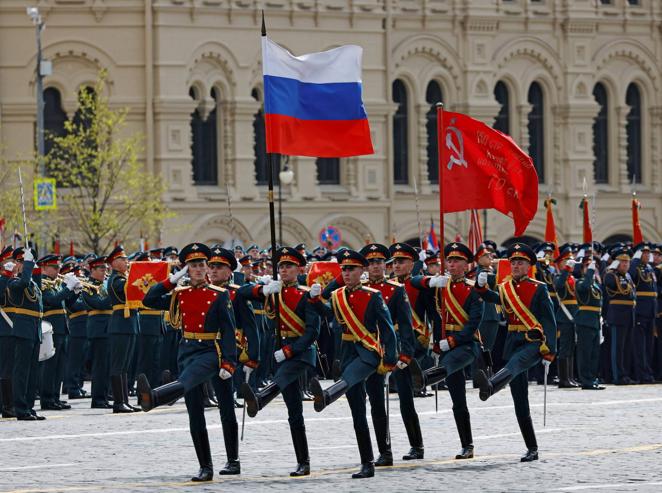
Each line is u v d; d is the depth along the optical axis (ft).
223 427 161.17
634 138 554.87
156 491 149.28
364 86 501.15
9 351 217.97
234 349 158.10
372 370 161.07
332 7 494.59
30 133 466.70
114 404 228.43
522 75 530.27
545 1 532.32
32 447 184.55
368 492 147.95
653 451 177.17
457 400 172.76
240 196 484.33
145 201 450.71
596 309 262.06
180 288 160.04
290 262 166.61
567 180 538.06
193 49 474.08
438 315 175.52
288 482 155.22
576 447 181.78
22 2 463.42
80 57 468.34
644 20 547.49
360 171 504.02
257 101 487.61
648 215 554.05
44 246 439.63
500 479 155.53
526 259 169.68
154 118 470.80
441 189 198.80
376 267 166.61
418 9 510.99
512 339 170.30
